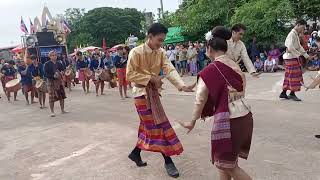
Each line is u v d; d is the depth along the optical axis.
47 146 8.12
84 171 6.38
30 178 6.29
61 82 11.81
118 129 9.14
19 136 9.34
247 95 12.27
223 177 4.66
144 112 5.83
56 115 11.81
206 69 4.41
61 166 6.75
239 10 20.83
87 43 66.62
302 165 5.98
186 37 25.06
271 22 19.83
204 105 4.45
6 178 6.37
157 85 5.75
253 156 6.48
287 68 10.70
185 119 9.66
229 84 4.34
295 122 8.44
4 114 13.10
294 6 20.38
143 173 6.07
